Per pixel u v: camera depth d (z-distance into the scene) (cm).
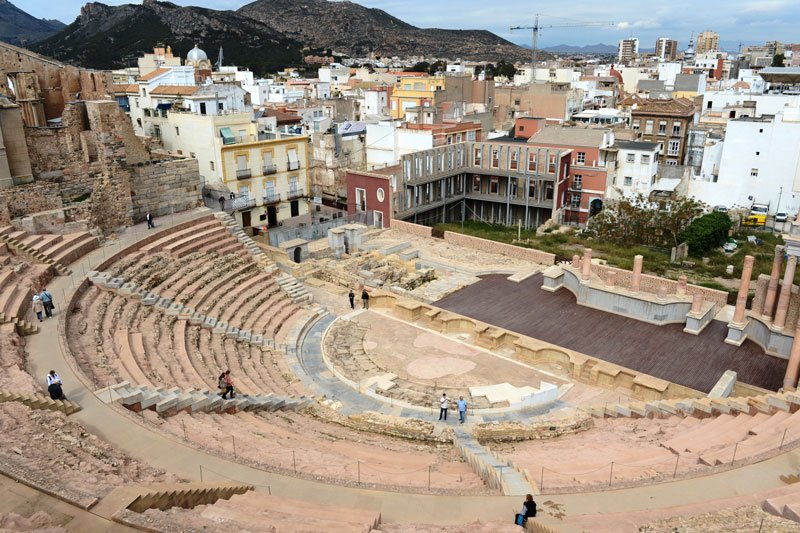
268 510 1476
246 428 2275
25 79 4800
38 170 4216
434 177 6844
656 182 7031
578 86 14575
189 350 3053
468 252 5253
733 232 6212
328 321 4016
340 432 2536
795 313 3372
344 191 8300
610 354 3422
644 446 2242
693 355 3403
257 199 6253
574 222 7156
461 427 2655
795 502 1429
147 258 3959
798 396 2405
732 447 2027
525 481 1784
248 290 4084
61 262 3550
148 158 4894
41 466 1517
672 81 16075
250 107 8531
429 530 1412
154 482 1586
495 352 3578
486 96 11944
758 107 9000
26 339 2620
